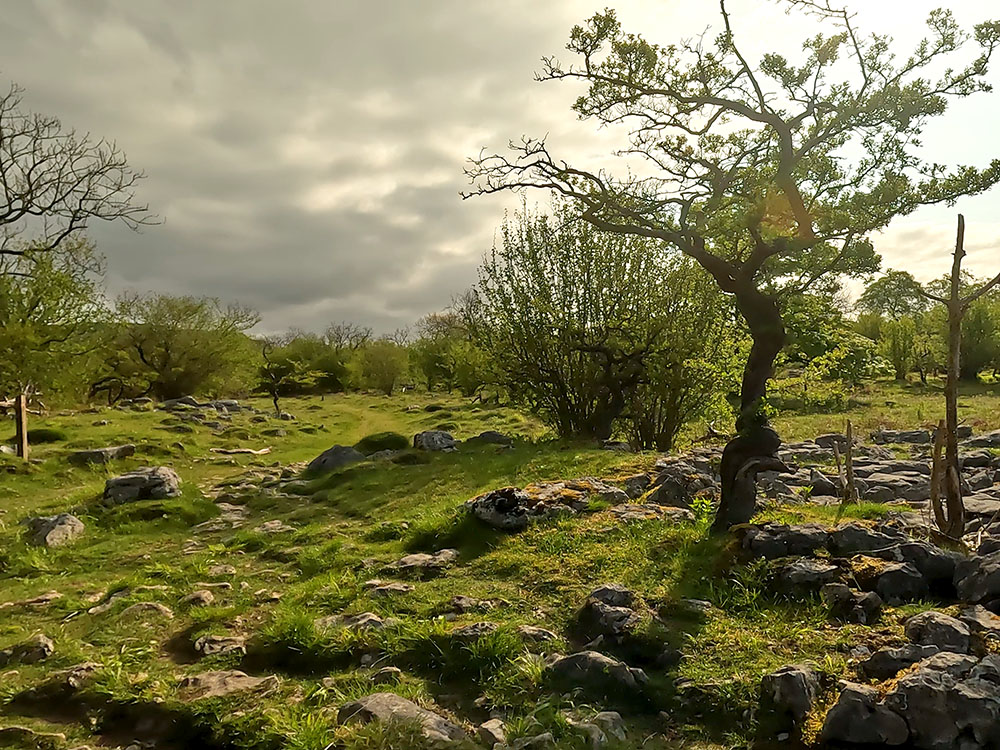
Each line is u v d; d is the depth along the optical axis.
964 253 8.55
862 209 8.38
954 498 8.55
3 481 18.95
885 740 5.06
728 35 8.62
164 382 53.75
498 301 22.84
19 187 28.34
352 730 5.39
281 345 85.81
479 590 8.48
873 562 7.48
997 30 7.86
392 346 74.88
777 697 5.54
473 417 42.28
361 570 9.78
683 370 20.97
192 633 7.83
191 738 5.78
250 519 14.51
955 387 8.62
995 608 6.64
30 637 7.77
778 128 8.38
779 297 9.34
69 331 30.72
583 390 22.14
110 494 15.45
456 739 5.33
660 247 21.52
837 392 18.66
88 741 5.80
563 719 5.44
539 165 9.37
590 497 11.94
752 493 9.38
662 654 6.46
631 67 8.82
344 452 20.03
